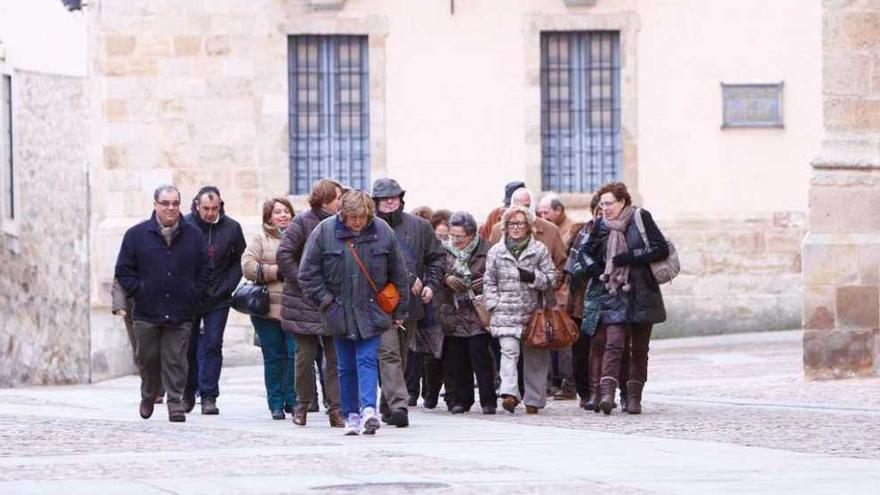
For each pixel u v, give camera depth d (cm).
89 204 6569
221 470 2519
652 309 3603
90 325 6162
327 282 3181
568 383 4147
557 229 3850
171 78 6325
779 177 6375
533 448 2875
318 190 3388
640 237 3600
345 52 6412
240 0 6325
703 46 6369
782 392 4091
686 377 4722
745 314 6369
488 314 3700
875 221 4306
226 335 6259
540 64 6397
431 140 6406
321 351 3800
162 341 3494
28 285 6303
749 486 2334
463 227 3744
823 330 4319
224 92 6338
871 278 4300
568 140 6412
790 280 6375
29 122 6419
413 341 3744
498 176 6397
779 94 6362
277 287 3594
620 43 6375
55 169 6550
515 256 3688
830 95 4322
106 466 2578
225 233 3744
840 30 4319
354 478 2398
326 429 3322
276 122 6350
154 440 3038
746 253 6369
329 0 6350
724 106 6369
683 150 6369
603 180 6397
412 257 3456
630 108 6369
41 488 2294
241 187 6350
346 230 3181
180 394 3506
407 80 6397
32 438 3073
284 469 2533
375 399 3178
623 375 3778
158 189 3459
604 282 3619
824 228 4319
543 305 3706
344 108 6412
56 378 6122
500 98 6394
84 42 6706
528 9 6375
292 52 6394
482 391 3725
